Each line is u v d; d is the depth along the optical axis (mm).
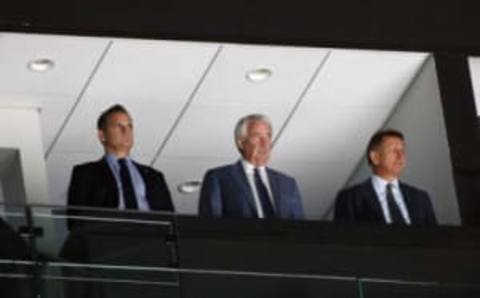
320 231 24516
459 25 26984
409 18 26828
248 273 23391
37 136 26641
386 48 26656
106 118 24141
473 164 26625
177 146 28125
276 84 27141
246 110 27641
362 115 28094
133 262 23047
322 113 27969
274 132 28188
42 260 22656
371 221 24938
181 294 23062
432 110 27062
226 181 24250
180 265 23375
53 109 26859
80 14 25406
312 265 24344
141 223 23344
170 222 23547
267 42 26156
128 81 26594
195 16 25906
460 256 25188
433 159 26969
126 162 24094
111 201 23828
